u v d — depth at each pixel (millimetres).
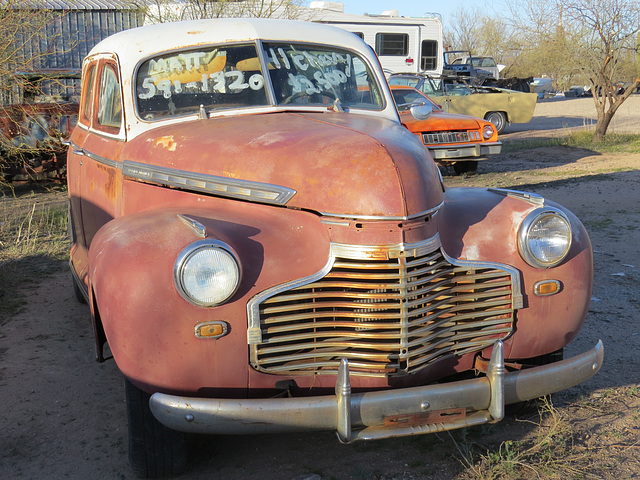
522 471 2969
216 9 13328
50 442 3350
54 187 11164
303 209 2859
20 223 8273
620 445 3170
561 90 43750
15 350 4523
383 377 2711
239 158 3119
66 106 10688
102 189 4152
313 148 2975
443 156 10984
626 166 11820
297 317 2645
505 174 11805
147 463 2906
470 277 2902
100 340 3018
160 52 4012
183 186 3266
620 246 6715
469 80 24562
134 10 14547
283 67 4074
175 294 2561
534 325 3049
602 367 4047
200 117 3850
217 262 2521
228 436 3359
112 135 4055
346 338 2703
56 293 5781
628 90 15375
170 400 2523
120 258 2645
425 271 2742
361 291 2676
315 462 3109
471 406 2680
